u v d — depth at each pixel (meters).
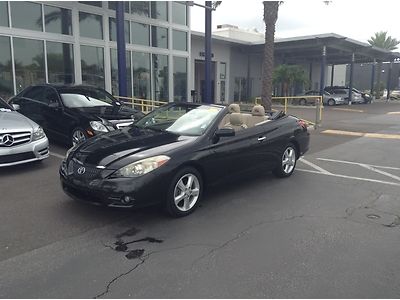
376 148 11.04
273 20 16.25
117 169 4.60
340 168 8.27
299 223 4.92
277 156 6.83
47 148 7.51
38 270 3.63
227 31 39.50
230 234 4.54
